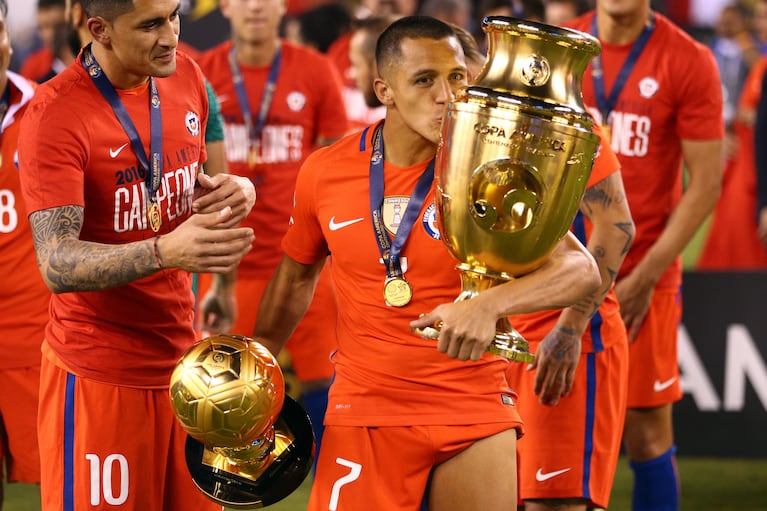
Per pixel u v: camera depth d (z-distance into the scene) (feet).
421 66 29.99
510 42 26.09
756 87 93.97
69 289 30.55
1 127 41.45
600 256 36.76
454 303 27.25
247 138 58.18
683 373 62.08
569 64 26.11
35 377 42.75
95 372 34.24
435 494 32.07
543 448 40.70
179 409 29.48
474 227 26.63
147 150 33.60
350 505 32.07
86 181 32.63
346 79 83.05
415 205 31.27
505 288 27.35
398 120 31.45
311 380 55.93
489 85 26.13
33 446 43.11
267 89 58.34
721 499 56.24
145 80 33.68
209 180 30.35
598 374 40.96
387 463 31.86
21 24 103.96
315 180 32.76
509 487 31.63
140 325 34.60
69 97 32.17
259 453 31.50
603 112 47.06
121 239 33.78
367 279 32.14
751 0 111.86
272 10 57.82
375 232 31.71
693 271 61.72
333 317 56.08
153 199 33.88
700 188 46.14
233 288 46.83
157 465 35.42
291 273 34.78
